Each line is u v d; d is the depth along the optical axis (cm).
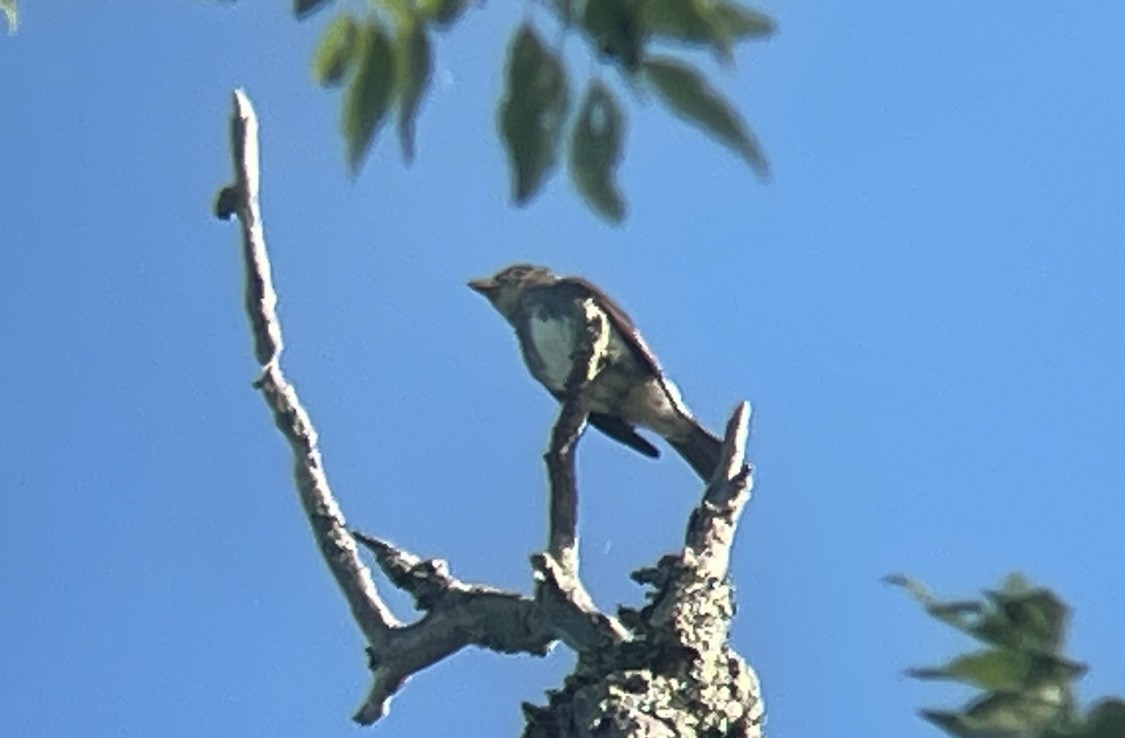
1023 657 423
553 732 771
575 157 434
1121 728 407
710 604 786
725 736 765
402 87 457
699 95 425
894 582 446
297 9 462
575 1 428
